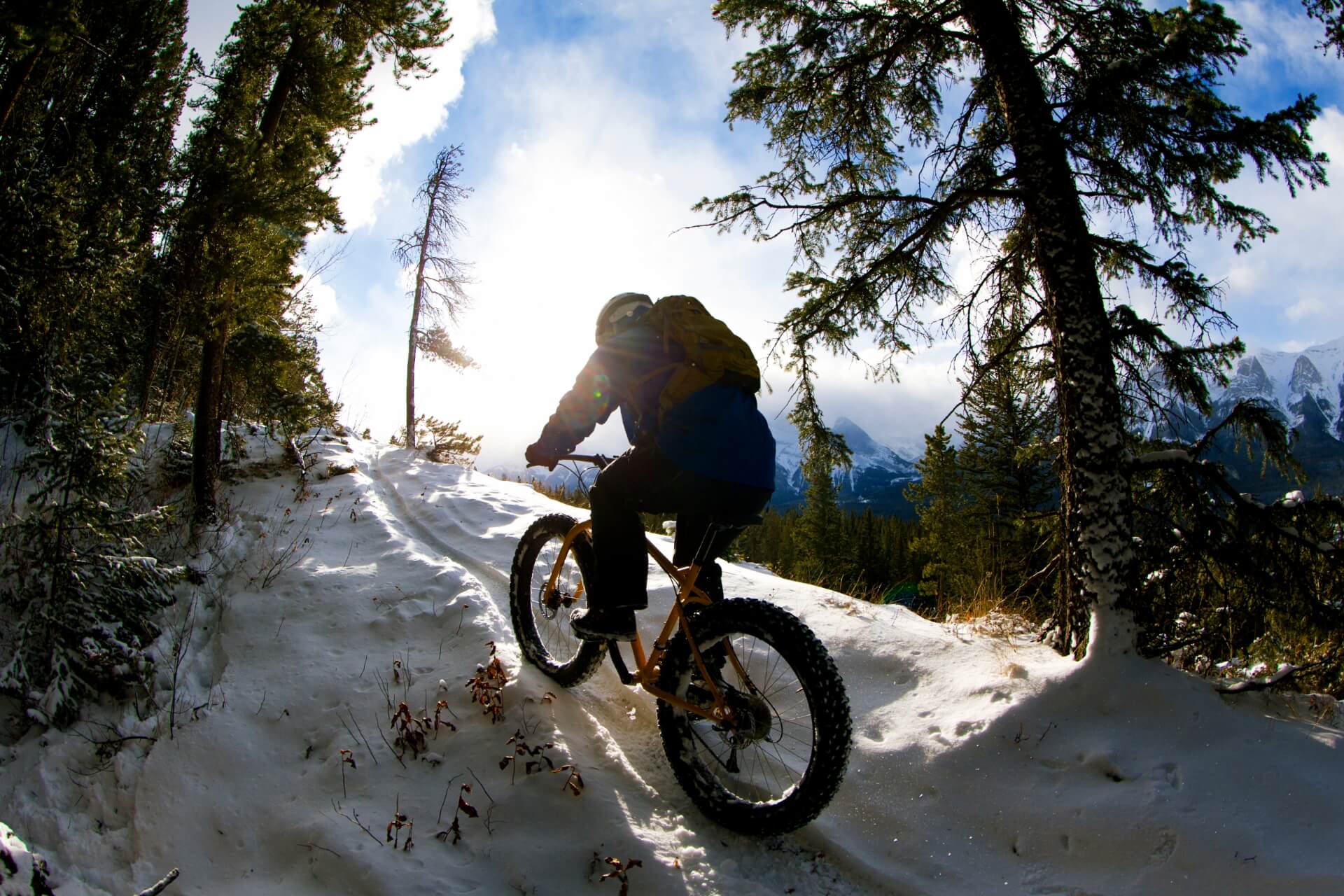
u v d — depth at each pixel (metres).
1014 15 5.21
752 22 5.66
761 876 2.84
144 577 4.41
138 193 6.32
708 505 2.96
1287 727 3.23
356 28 7.40
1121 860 2.78
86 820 3.11
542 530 4.19
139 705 3.73
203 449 5.76
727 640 3.14
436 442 11.28
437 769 3.21
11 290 5.54
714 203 5.30
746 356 3.06
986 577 5.65
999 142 5.03
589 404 3.19
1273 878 2.56
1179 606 4.54
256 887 2.72
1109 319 4.68
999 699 3.55
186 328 5.98
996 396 5.70
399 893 2.55
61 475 4.33
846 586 6.58
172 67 10.52
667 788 3.29
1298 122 4.09
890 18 5.25
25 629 3.94
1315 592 4.12
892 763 3.30
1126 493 3.92
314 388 8.95
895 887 2.82
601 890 2.69
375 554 5.50
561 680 3.87
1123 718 3.35
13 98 5.46
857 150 5.82
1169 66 4.34
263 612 4.45
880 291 5.28
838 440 5.51
